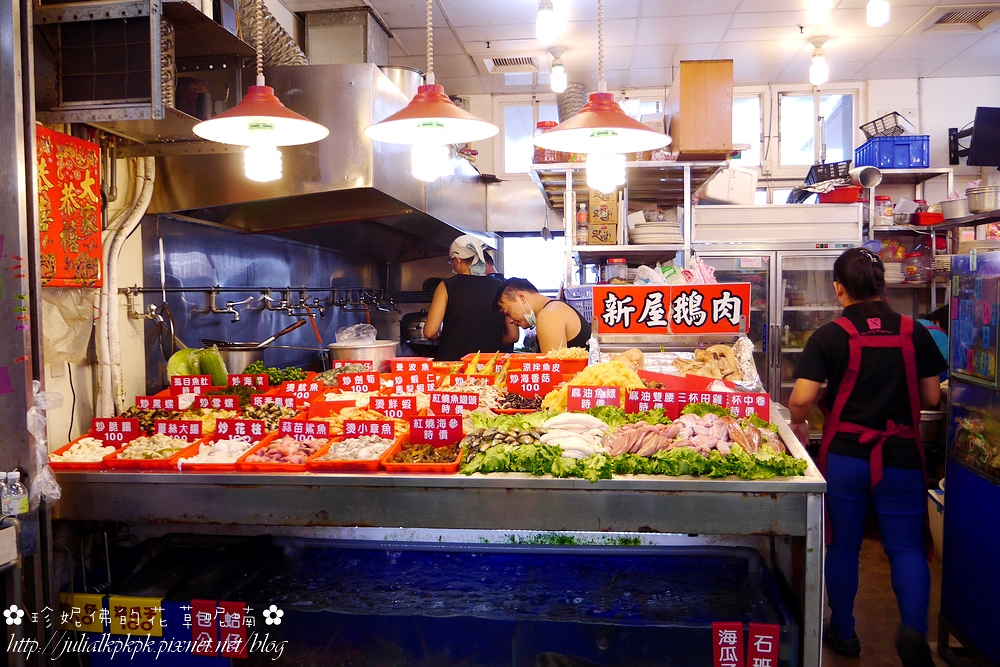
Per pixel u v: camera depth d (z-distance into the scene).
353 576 2.15
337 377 2.94
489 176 6.54
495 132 2.24
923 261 5.46
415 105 2.08
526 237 6.99
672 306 2.95
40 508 1.88
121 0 2.02
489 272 4.40
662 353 3.04
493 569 2.19
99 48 2.07
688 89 4.23
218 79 2.61
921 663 2.18
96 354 2.54
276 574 2.17
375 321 6.23
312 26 4.46
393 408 2.48
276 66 3.18
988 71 6.09
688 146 4.25
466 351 3.97
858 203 5.16
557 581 2.11
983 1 4.64
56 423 2.37
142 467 2.04
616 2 4.61
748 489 1.81
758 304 5.24
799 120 6.52
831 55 5.70
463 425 2.26
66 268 2.24
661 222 4.99
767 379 5.24
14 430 1.78
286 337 4.41
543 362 2.72
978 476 2.45
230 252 3.74
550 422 2.12
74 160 2.27
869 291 2.50
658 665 1.84
